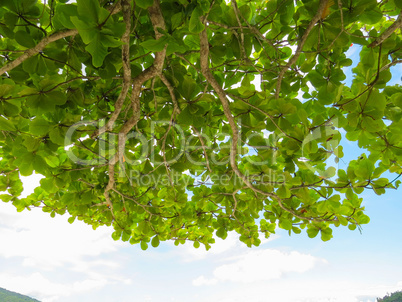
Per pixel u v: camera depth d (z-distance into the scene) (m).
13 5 1.67
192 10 1.58
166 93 2.32
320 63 2.43
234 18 2.10
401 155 2.29
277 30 2.41
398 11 2.29
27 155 2.09
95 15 1.08
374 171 2.48
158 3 1.59
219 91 2.05
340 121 2.00
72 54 1.91
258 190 2.58
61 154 2.93
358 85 1.81
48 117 2.39
